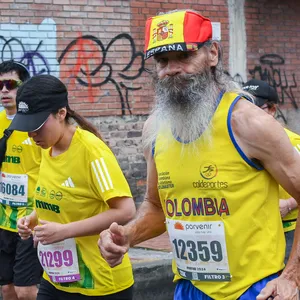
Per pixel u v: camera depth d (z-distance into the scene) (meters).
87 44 9.74
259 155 3.16
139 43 10.11
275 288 3.10
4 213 5.77
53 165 4.26
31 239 5.59
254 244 3.23
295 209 5.02
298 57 11.53
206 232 3.28
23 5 9.33
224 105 3.24
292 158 3.13
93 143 4.19
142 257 7.55
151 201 3.71
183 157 3.30
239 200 3.21
